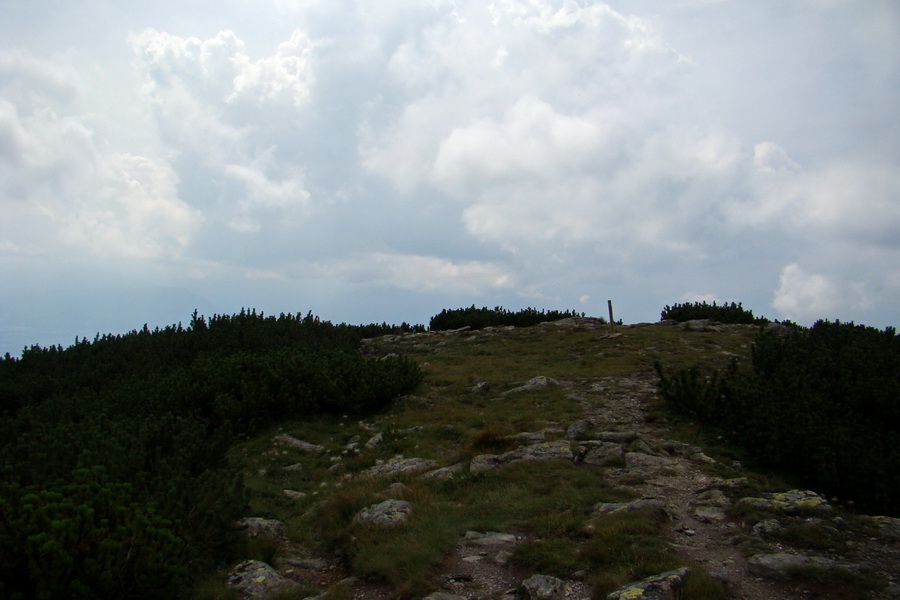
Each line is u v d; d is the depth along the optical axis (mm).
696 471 10391
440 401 16484
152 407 14969
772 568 6566
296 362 16828
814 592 6168
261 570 7164
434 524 8266
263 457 12766
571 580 6574
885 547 7289
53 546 5305
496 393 17000
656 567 6473
